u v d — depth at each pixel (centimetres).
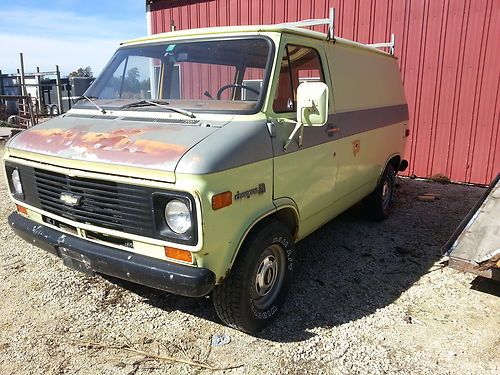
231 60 356
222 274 295
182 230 273
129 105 371
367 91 507
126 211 290
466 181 854
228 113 325
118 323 350
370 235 559
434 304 387
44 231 341
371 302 390
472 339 335
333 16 418
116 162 285
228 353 315
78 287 405
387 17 866
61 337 330
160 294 396
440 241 543
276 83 339
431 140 874
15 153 357
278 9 958
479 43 796
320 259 482
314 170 388
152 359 307
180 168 265
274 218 344
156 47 404
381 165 562
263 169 316
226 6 1012
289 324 353
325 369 299
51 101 2084
